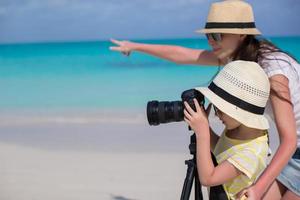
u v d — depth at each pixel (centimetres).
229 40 322
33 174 654
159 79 1991
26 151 779
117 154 740
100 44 6850
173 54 406
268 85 301
